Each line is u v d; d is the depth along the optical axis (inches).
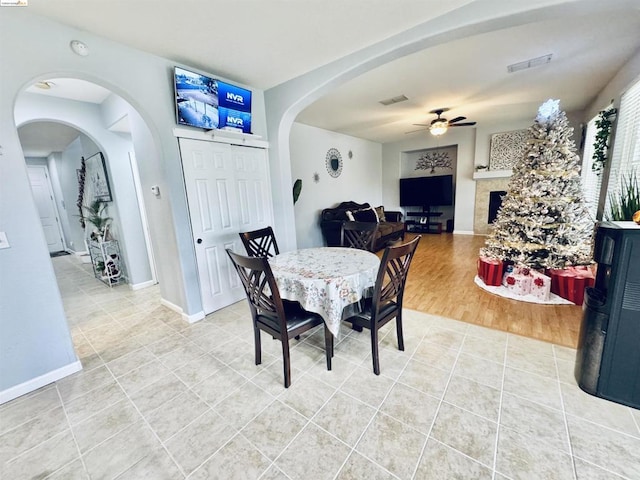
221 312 122.2
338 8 76.1
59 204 276.5
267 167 140.9
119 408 69.1
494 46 105.2
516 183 130.0
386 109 182.4
